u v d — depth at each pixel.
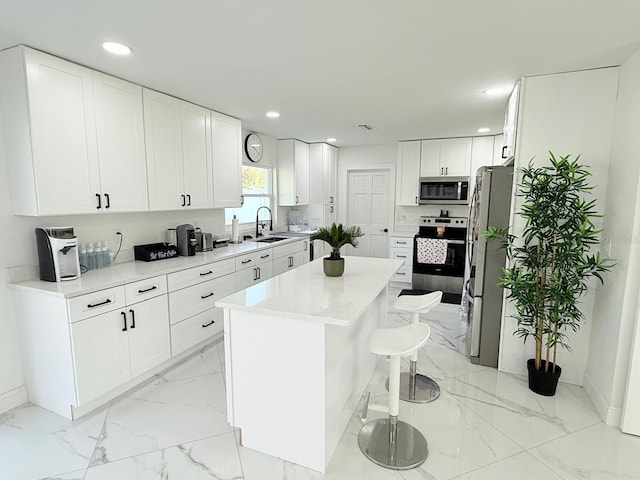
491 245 2.99
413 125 4.43
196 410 2.43
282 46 2.15
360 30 1.95
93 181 2.53
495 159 5.08
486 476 1.87
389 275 2.58
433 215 5.91
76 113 2.40
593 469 1.91
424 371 3.01
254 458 1.99
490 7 1.71
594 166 2.55
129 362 2.58
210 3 1.67
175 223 3.70
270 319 1.92
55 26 1.89
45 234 2.36
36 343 2.36
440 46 2.14
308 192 5.93
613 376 2.27
